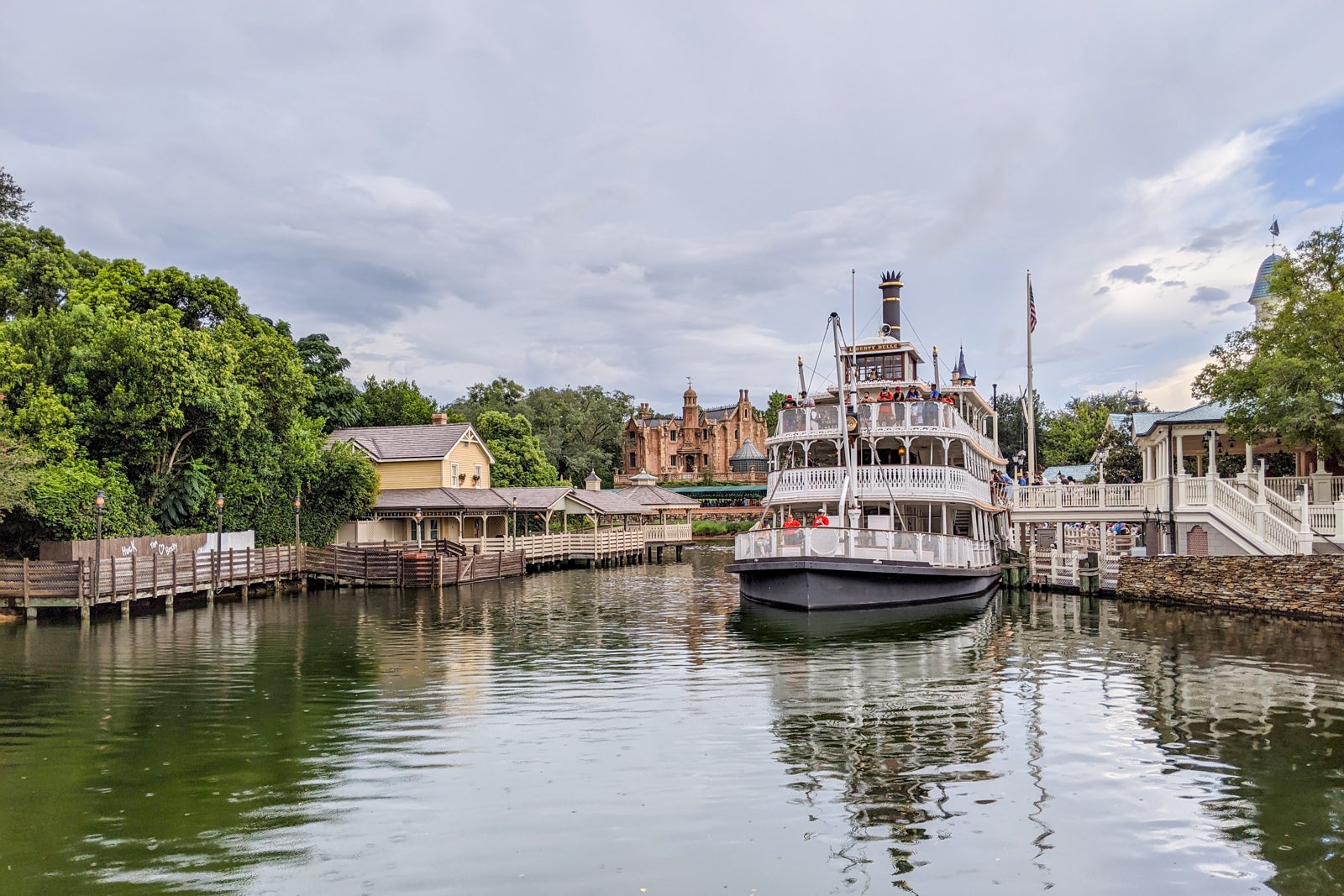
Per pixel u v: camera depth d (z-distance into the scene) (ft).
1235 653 71.51
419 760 44.37
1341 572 87.56
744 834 34.73
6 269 156.04
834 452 120.16
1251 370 108.06
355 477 163.73
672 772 42.11
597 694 59.52
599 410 396.16
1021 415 323.57
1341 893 29.73
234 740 48.47
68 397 122.62
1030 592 124.67
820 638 81.92
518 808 37.55
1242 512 108.17
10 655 77.87
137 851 33.32
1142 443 145.89
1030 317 166.81
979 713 52.90
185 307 170.50
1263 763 42.60
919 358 135.85
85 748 46.96
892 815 36.52
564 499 207.82
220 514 131.64
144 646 83.10
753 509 338.54
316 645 82.99
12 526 111.96
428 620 102.73
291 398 155.53
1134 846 33.40
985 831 34.81
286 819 36.50
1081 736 47.65
